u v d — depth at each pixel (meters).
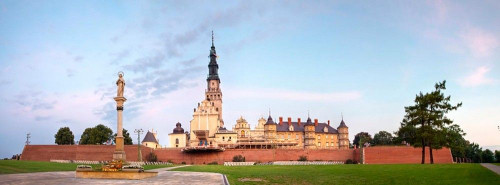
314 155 98.19
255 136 148.50
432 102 69.19
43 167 50.53
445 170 42.62
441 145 69.69
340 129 166.12
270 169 51.72
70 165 58.25
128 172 38.31
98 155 91.75
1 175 37.81
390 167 49.47
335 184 33.69
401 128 71.75
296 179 37.59
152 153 96.62
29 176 37.50
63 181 33.38
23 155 92.75
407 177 36.91
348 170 45.50
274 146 115.75
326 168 50.31
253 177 39.84
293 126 160.38
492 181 32.47
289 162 91.81
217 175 41.88
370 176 38.53
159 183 32.53
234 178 38.56
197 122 136.25
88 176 38.88
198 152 98.62
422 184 32.16
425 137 67.62
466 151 119.81
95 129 115.81
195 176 40.56
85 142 115.00
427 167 47.81
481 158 120.69
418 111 69.06
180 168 58.22
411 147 92.25
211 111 137.50
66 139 116.12
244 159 96.75
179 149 98.75
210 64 173.25
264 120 161.88
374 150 92.50
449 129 70.44
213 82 170.75
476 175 36.94
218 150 98.31
